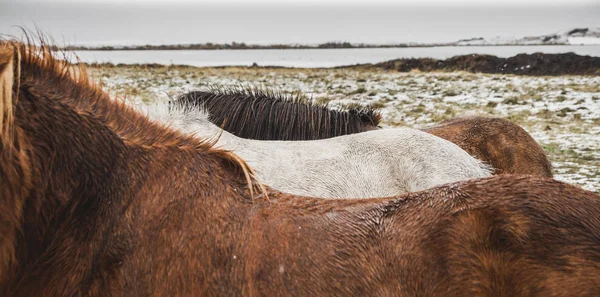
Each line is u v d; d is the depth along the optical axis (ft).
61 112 6.13
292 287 5.64
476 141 18.21
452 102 58.49
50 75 6.37
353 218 6.14
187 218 6.04
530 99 58.49
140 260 5.80
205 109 13.97
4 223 5.61
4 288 5.77
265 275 5.71
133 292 5.72
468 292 5.54
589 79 79.82
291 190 11.27
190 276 5.76
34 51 6.49
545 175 18.56
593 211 5.63
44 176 5.84
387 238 5.89
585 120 45.80
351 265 5.72
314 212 6.24
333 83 82.89
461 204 5.94
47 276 5.74
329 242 5.87
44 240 5.82
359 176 11.93
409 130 13.19
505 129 18.48
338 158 12.09
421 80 86.17
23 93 6.02
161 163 6.36
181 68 112.78
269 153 11.85
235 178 6.59
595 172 28.63
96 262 5.75
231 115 14.30
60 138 6.01
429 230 5.84
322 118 14.65
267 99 14.71
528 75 92.22
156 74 93.09
